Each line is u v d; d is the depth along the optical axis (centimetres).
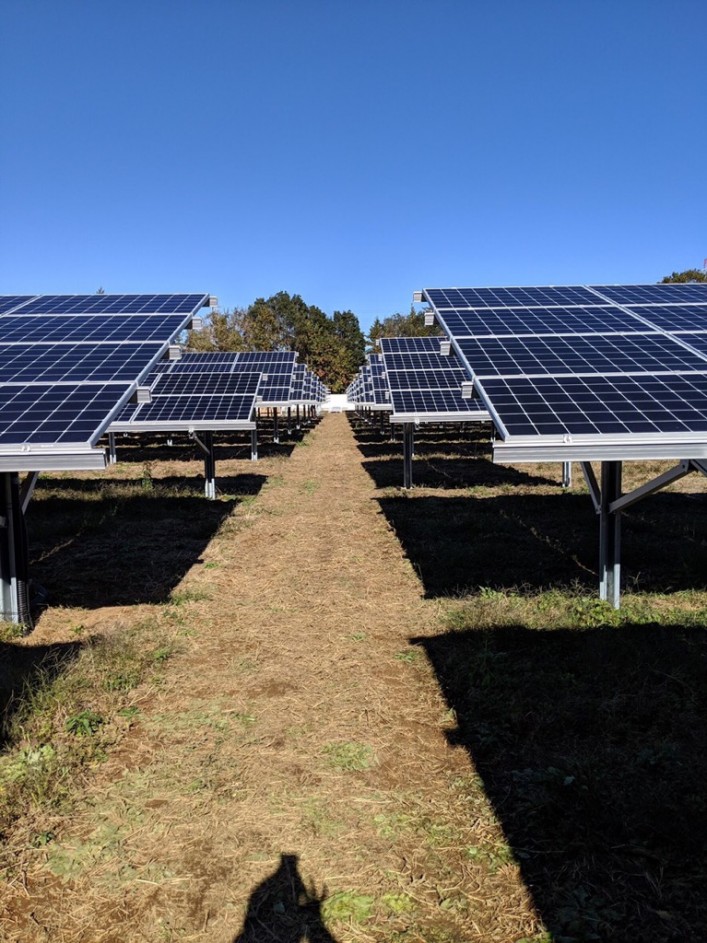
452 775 488
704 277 6731
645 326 1029
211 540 1221
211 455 1653
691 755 492
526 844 413
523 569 998
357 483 1917
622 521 1307
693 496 1636
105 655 677
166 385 2055
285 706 595
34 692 595
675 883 374
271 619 817
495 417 662
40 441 641
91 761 507
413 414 1702
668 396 700
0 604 786
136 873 395
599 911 358
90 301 1312
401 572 1005
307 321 9194
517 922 355
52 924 359
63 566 1052
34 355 937
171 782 482
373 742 534
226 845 418
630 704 568
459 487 1812
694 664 629
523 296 1301
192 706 596
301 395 3203
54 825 437
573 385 747
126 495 1666
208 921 360
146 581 976
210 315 7462
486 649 676
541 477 1978
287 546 1184
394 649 718
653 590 888
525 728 547
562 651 691
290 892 380
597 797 441
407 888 381
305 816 444
